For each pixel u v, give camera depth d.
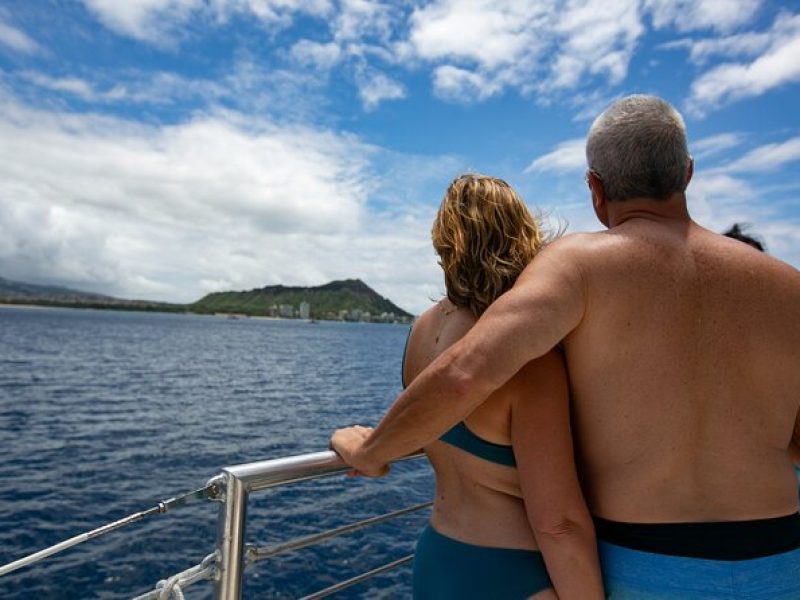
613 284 1.42
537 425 1.49
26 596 7.27
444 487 1.73
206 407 25.52
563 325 1.38
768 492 1.42
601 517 1.51
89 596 7.32
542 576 1.54
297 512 10.41
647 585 1.41
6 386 29.28
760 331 1.41
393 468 14.20
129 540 9.07
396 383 41.28
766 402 1.42
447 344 1.70
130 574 7.93
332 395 32.28
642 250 1.45
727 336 1.40
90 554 8.52
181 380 36.59
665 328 1.41
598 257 1.44
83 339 75.31
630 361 1.42
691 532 1.39
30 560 1.57
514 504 1.60
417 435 1.44
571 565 1.44
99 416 21.97
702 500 1.40
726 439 1.39
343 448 1.89
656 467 1.41
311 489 11.92
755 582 1.38
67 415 21.94
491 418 1.56
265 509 10.48
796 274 1.48
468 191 1.74
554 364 1.53
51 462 14.52
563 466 1.48
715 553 1.38
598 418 1.47
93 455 15.52
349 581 2.27
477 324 1.39
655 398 1.41
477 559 1.58
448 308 1.78
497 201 1.70
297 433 20.22
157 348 67.31
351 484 12.46
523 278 1.45
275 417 23.66
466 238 1.68
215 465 14.95
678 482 1.41
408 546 9.15
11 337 70.06
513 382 1.52
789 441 1.48
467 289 1.67
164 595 1.68
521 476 1.51
